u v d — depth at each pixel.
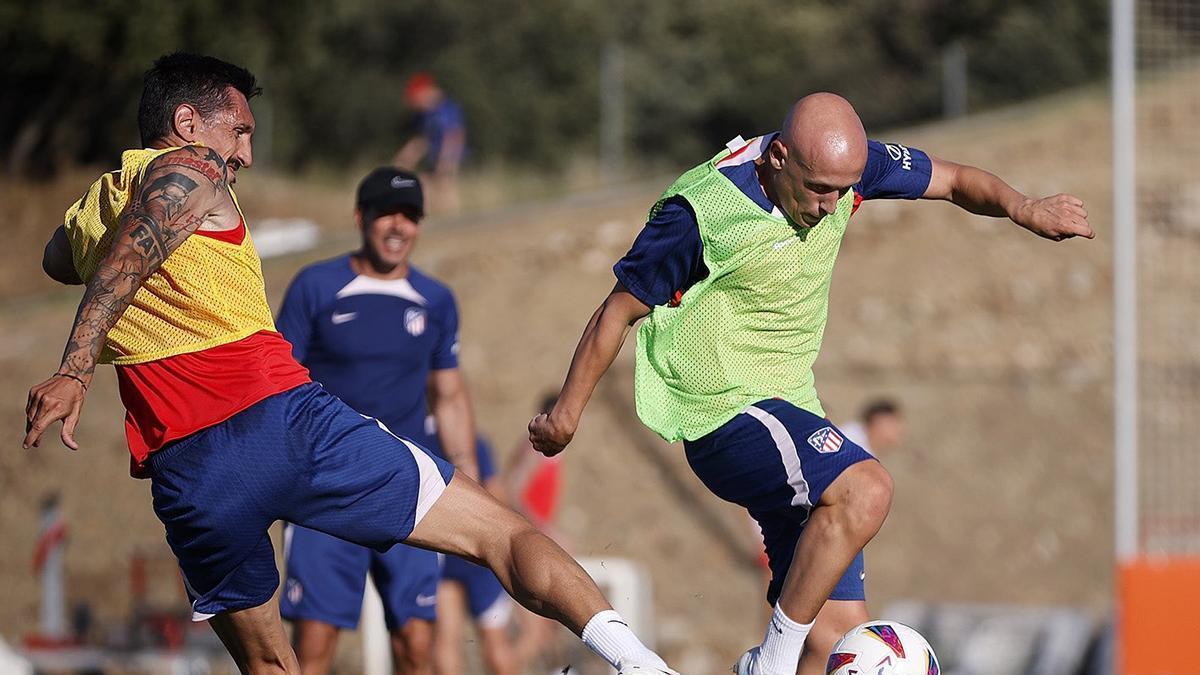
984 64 140.50
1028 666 37.91
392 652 25.97
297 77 116.19
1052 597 48.16
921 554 50.75
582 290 67.06
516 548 15.16
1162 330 59.00
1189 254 61.69
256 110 113.94
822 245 16.22
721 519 52.19
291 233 75.12
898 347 60.94
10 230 90.00
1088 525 51.50
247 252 15.14
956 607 40.72
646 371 16.88
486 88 136.38
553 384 58.97
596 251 70.88
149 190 14.36
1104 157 75.69
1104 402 56.69
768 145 16.06
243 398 14.87
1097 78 137.75
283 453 14.84
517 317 65.06
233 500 14.91
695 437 16.73
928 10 148.75
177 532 15.34
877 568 50.16
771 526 17.70
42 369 62.50
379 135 128.75
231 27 95.00
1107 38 138.50
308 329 24.98
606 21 142.62
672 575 49.38
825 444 16.27
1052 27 138.88
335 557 24.70
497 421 56.91
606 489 53.97
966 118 93.12
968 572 49.75
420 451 15.57
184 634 39.69
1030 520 51.97
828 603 17.84
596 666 37.44
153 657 38.16
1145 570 34.78
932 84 143.00
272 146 119.62
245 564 15.46
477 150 135.00
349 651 42.75
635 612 38.00
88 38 92.00
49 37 91.62
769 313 16.38
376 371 25.09
